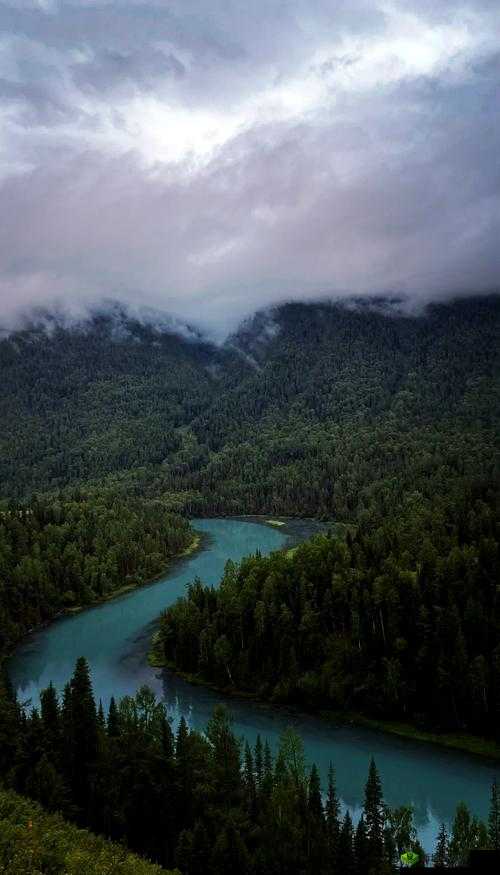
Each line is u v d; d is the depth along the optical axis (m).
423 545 144.75
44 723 90.88
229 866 68.94
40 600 176.25
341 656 122.25
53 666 143.88
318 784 79.62
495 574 129.75
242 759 99.25
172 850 75.50
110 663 145.00
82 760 85.69
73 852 63.59
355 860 70.19
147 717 105.69
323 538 170.75
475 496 192.00
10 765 84.94
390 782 94.62
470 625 116.88
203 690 129.62
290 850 70.31
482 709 105.56
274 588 141.25
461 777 96.06
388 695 112.31
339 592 134.25
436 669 111.75
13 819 68.12
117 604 189.25
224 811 76.75
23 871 56.47
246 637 135.38
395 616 121.69
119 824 77.06
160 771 81.31
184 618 143.75
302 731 111.12
